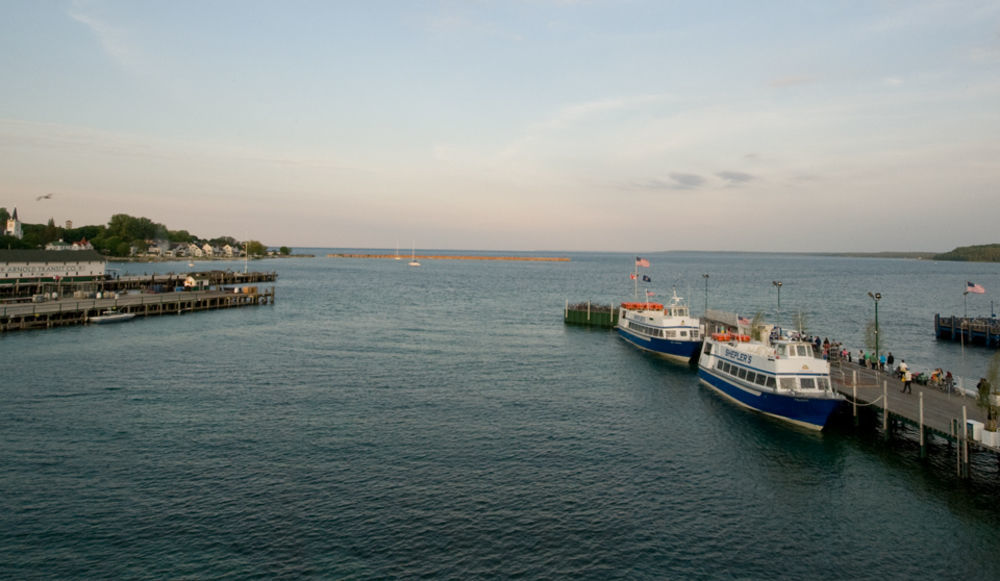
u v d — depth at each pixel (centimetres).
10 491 3262
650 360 7469
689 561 2770
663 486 3575
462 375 6266
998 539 3017
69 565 2612
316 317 11031
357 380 5916
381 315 11544
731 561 2783
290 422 4516
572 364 7075
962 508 3344
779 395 4831
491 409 5012
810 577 2670
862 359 6331
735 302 15188
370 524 2998
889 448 4272
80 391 5281
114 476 3478
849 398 4925
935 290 19588
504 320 11119
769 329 6475
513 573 2631
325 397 5241
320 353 7325
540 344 8469
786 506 3353
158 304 11012
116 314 9969
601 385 6034
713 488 3569
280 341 8181
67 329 8881
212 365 6500
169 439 4094
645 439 4384
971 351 8525
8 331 8469
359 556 2722
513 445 4166
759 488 3584
